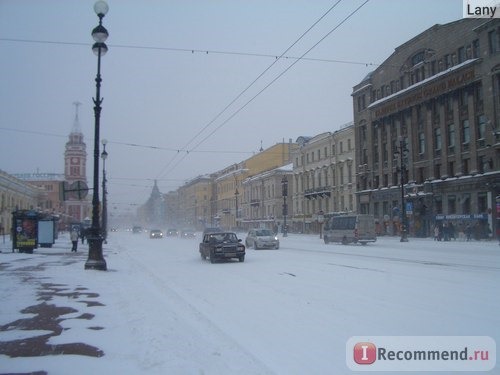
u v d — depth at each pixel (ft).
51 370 18.51
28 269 56.80
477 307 30.86
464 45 142.41
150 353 20.92
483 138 133.80
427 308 30.71
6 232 219.41
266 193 280.51
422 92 156.97
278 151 302.25
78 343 22.52
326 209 220.23
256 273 54.85
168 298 36.55
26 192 270.87
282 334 24.76
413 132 162.40
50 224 110.22
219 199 384.27
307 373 18.58
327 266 60.75
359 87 194.70
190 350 21.56
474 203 134.31
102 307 31.78
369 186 186.80
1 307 31.60
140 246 132.46
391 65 177.17
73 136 364.99
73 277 48.70
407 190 161.89
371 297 35.32
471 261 65.62
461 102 142.82
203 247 77.97
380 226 176.65
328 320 27.84
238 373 18.34
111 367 18.92
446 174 146.92
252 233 108.27
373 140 185.57
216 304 34.12
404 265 59.93
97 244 57.47
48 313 29.55
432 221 149.89
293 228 254.47
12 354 20.68
